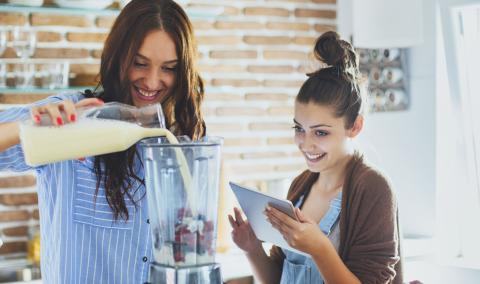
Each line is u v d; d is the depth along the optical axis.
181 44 1.87
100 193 1.87
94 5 3.46
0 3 3.36
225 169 3.65
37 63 3.31
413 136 3.83
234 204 3.69
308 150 2.12
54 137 1.53
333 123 2.08
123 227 1.87
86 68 3.63
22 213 3.54
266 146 4.11
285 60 4.14
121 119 1.60
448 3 3.53
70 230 1.86
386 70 3.86
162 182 1.44
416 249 3.62
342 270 1.89
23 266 3.39
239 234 2.21
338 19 4.23
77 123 1.55
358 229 2.01
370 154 3.94
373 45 3.30
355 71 2.15
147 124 1.61
